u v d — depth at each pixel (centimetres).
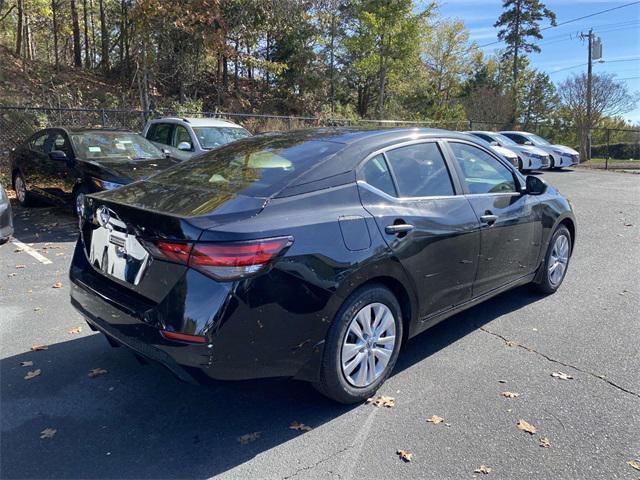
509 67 4547
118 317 276
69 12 2384
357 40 2591
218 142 980
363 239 290
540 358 367
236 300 242
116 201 296
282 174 294
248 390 322
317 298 268
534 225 443
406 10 2525
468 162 390
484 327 423
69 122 1445
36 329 411
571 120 3156
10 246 666
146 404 306
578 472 246
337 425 285
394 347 322
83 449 263
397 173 334
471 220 365
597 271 586
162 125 1058
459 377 339
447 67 3812
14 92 1672
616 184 1413
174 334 245
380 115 2722
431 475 244
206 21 1353
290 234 260
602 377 339
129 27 1594
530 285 498
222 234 243
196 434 277
